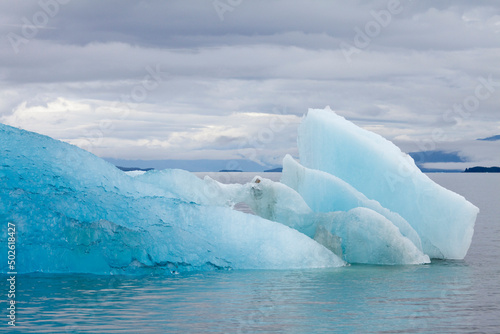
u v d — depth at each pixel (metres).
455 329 10.48
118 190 17.69
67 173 17.11
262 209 19.61
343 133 20.69
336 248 18.14
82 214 15.95
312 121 21.30
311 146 21.36
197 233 16.94
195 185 19.36
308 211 19.16
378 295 13.09
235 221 17.39
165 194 18.52
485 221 32.09
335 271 16.25
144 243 15.75
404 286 14.16
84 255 15.52
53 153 17.42
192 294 12.95
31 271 15.32
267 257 16.67
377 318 11.10
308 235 18.97
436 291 13.55
